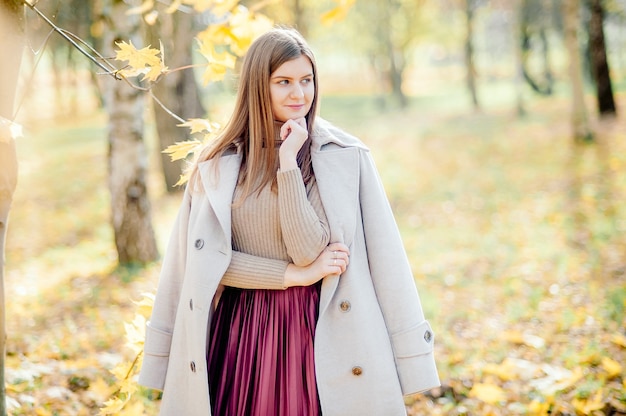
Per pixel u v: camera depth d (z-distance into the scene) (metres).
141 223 7.05
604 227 7.24
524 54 28.17
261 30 2.79
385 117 27.05
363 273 2.23
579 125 13.61
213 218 2.25
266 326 2.25
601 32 16.34
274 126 2.30
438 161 14.70
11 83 2.17
